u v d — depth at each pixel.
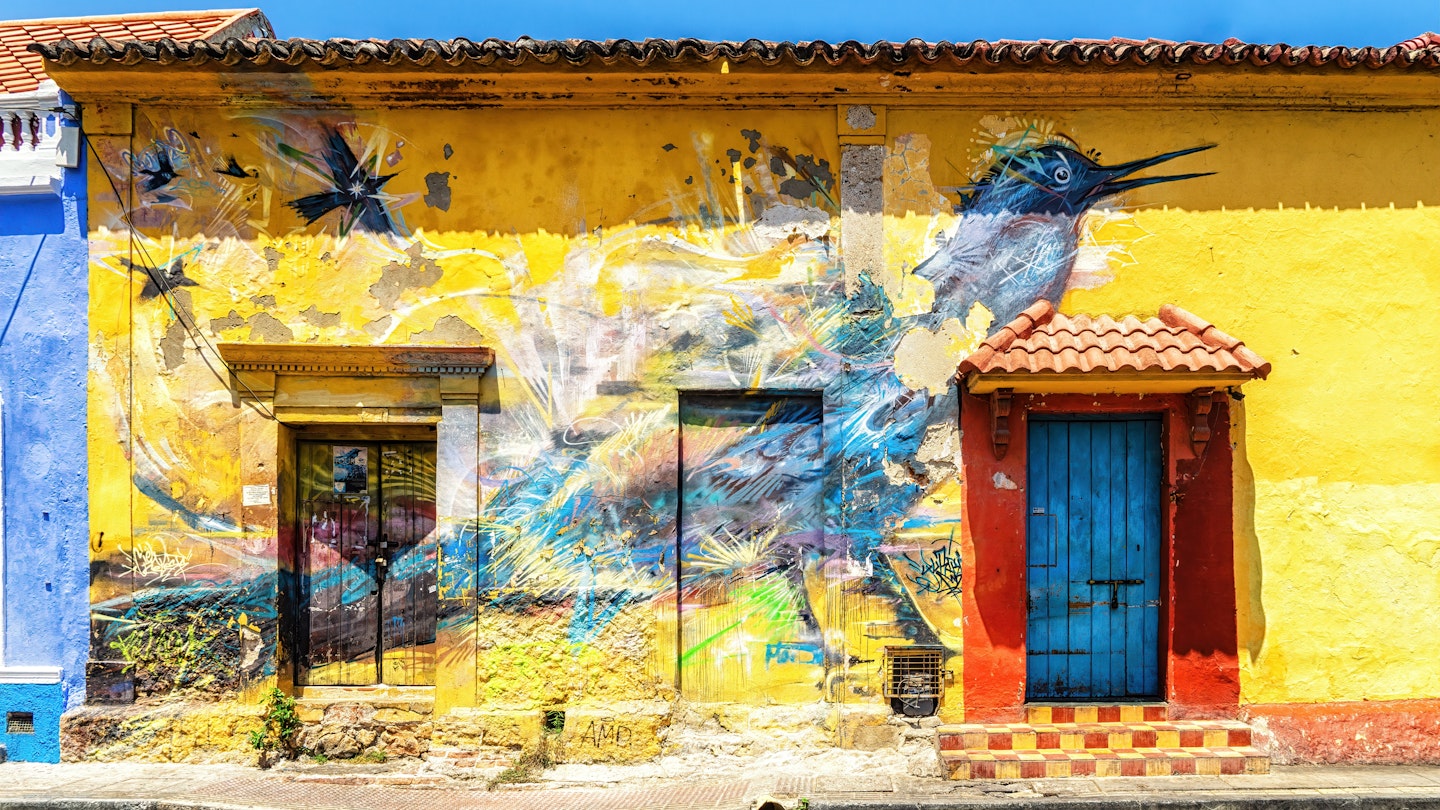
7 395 6.57
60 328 6.57
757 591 6.62
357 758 6.48
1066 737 6.26
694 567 6.63
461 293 6.58
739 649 6.61
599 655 6.51
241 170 6.58
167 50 6.07
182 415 6.55
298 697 6.67
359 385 6.55
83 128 6.54
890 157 6.57
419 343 6.58
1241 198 6.56
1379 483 6.50
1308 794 5.75
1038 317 6.35
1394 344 6.54
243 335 6.58
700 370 6.55
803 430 6.67
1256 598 6.43
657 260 6.57
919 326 6.55
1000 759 6.06
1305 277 6.54
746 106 6.54
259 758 6.34
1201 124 6.58
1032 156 6.58
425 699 6.61
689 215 6.57
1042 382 6.06
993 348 6.09
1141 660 6.59
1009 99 6.54
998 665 6.43
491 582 6.54
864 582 6.47
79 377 6.55
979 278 6.55
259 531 6.52
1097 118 6.59
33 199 6.59
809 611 6.62
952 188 6.58
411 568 6.79
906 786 5.91
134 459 6.53
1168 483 6.46
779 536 6.64
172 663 6.48
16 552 6.56
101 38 6.13
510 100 6.52
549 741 6.42
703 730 6.49
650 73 6.32
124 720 6.38
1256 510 6.45
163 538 6.52
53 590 6.55
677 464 6.57
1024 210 6.58
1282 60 6.20
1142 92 6.48
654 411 6.55
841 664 6.47
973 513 6.47
